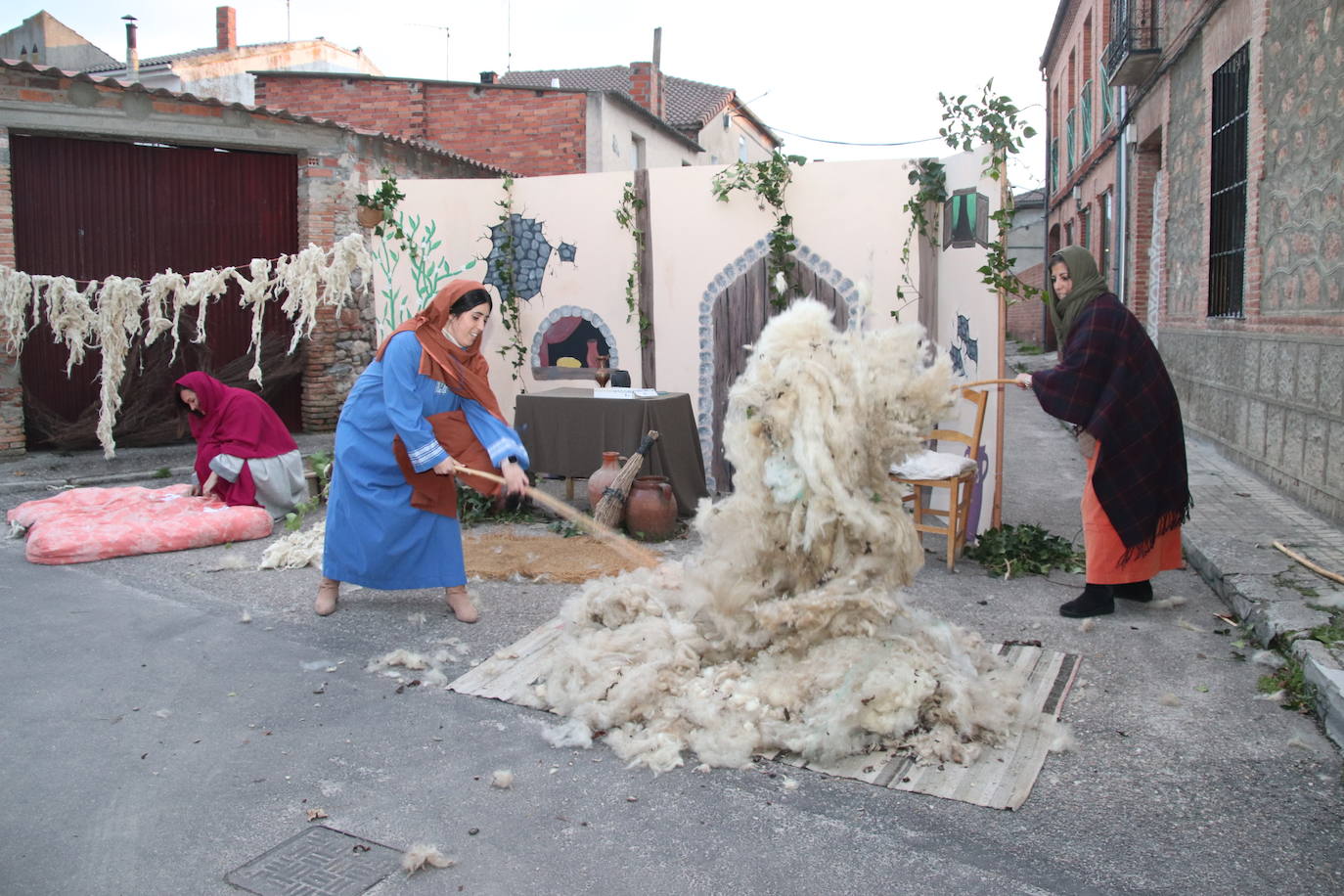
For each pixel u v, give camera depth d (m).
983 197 6.43
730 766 3.42
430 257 8.07
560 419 6.95
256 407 7.25
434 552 4.95
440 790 3.28
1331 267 6.70
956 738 3.51
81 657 4.49
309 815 3.12
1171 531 5.02
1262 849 2.89
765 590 4.01
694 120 25.91
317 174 11.38
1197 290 10.38
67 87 9.61
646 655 4.06
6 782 3.35
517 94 17.77
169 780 3.36
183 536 6.41
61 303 8.72
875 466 3.87
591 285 7.82
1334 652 4.05
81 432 9.83
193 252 10.84
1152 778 3.33
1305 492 7.08
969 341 6.64
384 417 4.83
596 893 2.71
